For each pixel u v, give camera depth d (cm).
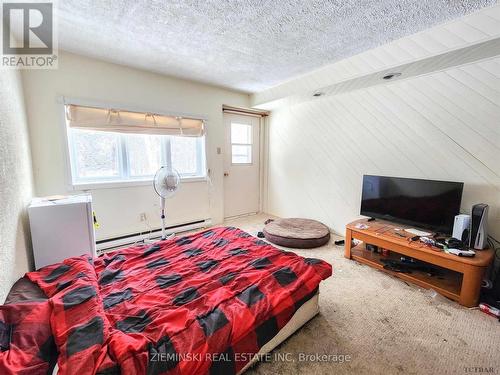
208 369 98
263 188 462
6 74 163
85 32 199
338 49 230
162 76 301
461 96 215
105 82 262
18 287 122
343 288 204
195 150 357
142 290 135
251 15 176
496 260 202
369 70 233
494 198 203
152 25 189
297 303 138
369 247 270
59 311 101
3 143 143
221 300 123
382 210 265
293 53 239
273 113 422
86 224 196
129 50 233
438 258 190
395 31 196
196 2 160
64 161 246
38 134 230
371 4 162
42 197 222
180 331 102
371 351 139
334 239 321
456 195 209
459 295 183
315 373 126
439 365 129
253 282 143
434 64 210
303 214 389
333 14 174
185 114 325
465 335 150
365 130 293
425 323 161
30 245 183
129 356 87
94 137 271
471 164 214
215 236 221
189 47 227
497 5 159
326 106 335
